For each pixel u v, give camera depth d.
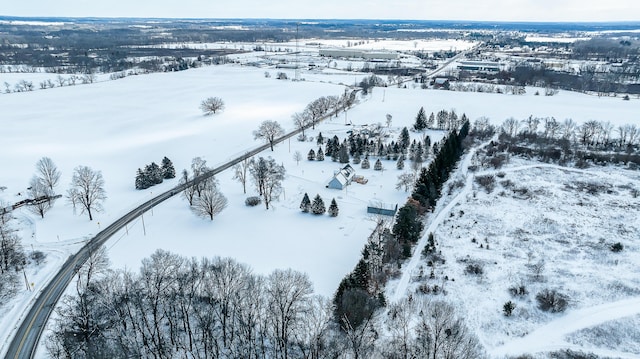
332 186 123.31
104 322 61.28
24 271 81.00
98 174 112.19
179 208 110.69
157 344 61.12
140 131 177.50
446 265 86.12
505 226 101.62
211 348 59.72
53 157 144.75
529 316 71.81
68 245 92.31
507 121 175.50
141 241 93.88
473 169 136.62
